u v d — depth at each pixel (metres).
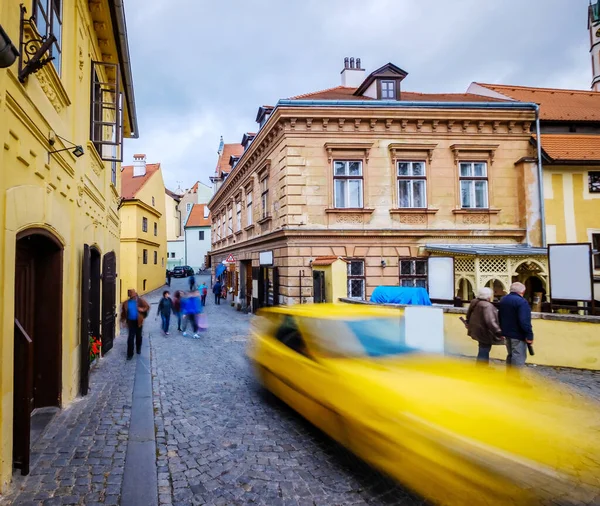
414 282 15.49
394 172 15.52
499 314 6.94
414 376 4.07
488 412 3.46
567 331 8.47
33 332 5.77
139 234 29.27
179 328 14.79
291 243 14.96
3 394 3.59
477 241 15.83
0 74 3.38
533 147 16.28
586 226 16.31
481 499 3.02
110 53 9.99
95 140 9.40
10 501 3.51
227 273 28.62
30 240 5.33
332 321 5.23
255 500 3.62
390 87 16.80
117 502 3.55
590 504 3.06
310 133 15.18
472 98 20.14
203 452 4.63
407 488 3.38
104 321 10.31
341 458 4.33
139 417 5.72
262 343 6.75
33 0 4.61
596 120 18.00
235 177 24.06
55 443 4.79
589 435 3.40
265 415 5.86
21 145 4.04
